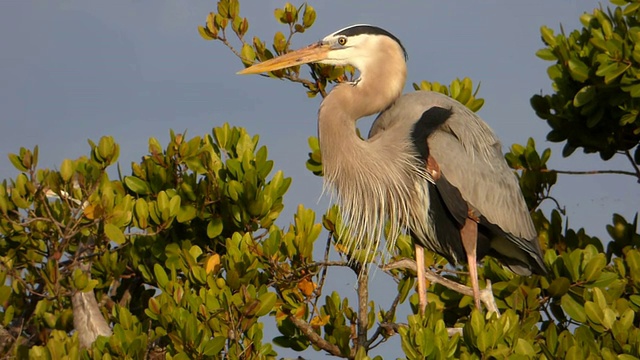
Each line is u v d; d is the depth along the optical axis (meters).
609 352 8.15
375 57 11.24
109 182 11.29
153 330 10.06
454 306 11.88
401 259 11.24
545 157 12.71
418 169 11.45
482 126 12.07
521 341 8.51
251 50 12.31
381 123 12.04
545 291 10.88
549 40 12.69
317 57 11.34
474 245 11.60
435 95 11.89
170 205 10.59
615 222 12.25
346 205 11.41
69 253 11.54
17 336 10.84
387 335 10.68
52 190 10.74
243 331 9.48
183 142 11.25
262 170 11.08
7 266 10.60
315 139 12.25
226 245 10.33
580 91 12.03
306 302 10.86
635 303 9.82
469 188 11.52
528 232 11.95
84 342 10.00
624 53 11.32
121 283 11.75
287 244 10.81
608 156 12.94
